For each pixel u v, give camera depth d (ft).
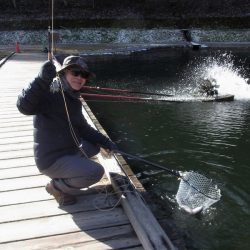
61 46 67.97
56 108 9.68
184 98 31.60
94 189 11.79
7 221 10.16
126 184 11.51
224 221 13.12
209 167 17.89
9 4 85.15
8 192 11.75
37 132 9.92
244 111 27.68
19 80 32.45
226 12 85.20
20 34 77.51
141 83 38.60
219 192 15.23
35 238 9.47
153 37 76.74
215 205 14.10
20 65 42.39
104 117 26.94
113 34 77.00
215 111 27.68
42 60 47.34
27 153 15.05
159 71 45.29
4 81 31.89
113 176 12.03
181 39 76.48
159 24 81.10
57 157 10.03
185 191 14.40
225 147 20.47
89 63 51.90
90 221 10.20
